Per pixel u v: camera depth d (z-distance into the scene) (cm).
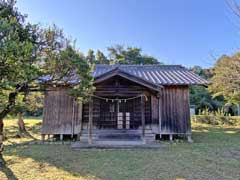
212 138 1068
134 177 493
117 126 1085
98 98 1084
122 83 949
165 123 1021
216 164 596
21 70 425
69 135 1067
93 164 598
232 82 1309
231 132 1307
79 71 593
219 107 2475
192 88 2653
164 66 1323
